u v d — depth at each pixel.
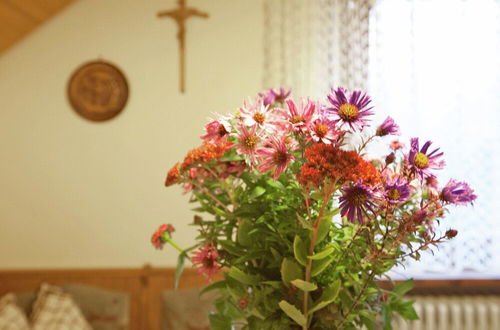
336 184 0.86
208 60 3.51
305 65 3.36
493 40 3.23
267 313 0.98
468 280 3.17
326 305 0.94
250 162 0.95
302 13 3.38
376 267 0.93
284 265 0.95
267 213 1.02
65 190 3.58
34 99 3.62
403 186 0.85
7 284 3.50
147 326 3.39
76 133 3.58
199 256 1.05
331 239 1.01
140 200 3.52
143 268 3.43
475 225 3.18
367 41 3.24
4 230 3.59
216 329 1.10
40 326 2.92
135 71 3.56
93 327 3.07
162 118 3.53
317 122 0.90
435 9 3.26
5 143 3.63
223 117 1.00
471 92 3.23
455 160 3.22
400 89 3.26
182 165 1.01
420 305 3.14
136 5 3.58
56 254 3.55
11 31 3.47
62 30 3.61
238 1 3.51
